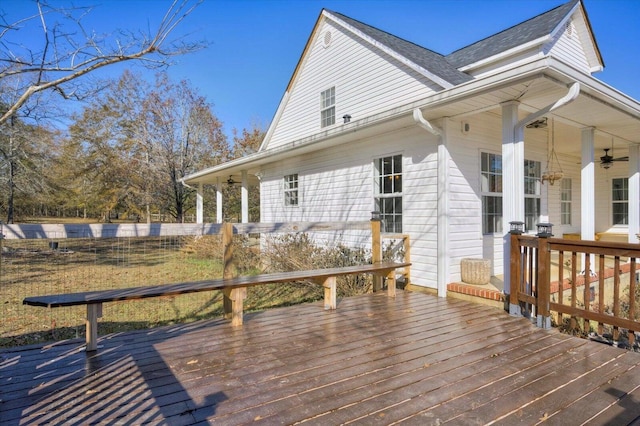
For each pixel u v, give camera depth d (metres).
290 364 2.87
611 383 2.54
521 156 4.48
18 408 2.17
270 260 7.84
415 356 3.03
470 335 3.57
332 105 8.77
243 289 3.96
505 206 4.55
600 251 3.47
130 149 17.17
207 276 7.85
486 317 4.21
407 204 6.00
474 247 5.72
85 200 17.84
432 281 5.57
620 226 9.38
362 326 3.88
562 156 8.97
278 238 8.34
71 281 7.28
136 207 17.77
